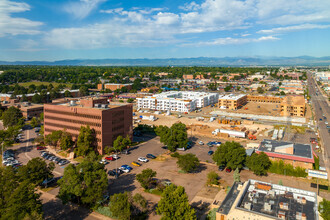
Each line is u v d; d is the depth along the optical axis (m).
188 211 70.19
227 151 118.69
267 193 73.19
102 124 136.62
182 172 116.38
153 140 170.00
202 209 85.12
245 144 159.38
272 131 188.00
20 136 178.25
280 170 114.06
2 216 70.69
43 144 158.88
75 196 92.06
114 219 81.19
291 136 177.62
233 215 62.34
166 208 70.25
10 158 132.25
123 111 152.50
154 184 104.25
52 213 85.12
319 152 145.38
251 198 69.50
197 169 120.81
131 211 78.81
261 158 111.44
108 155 138.00
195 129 196.12
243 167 121.31
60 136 144.38
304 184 104.12
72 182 85.00
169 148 144.75
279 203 66.69
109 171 115.62
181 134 145.38
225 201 71.38
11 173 81.69
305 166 111.31
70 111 148.00
